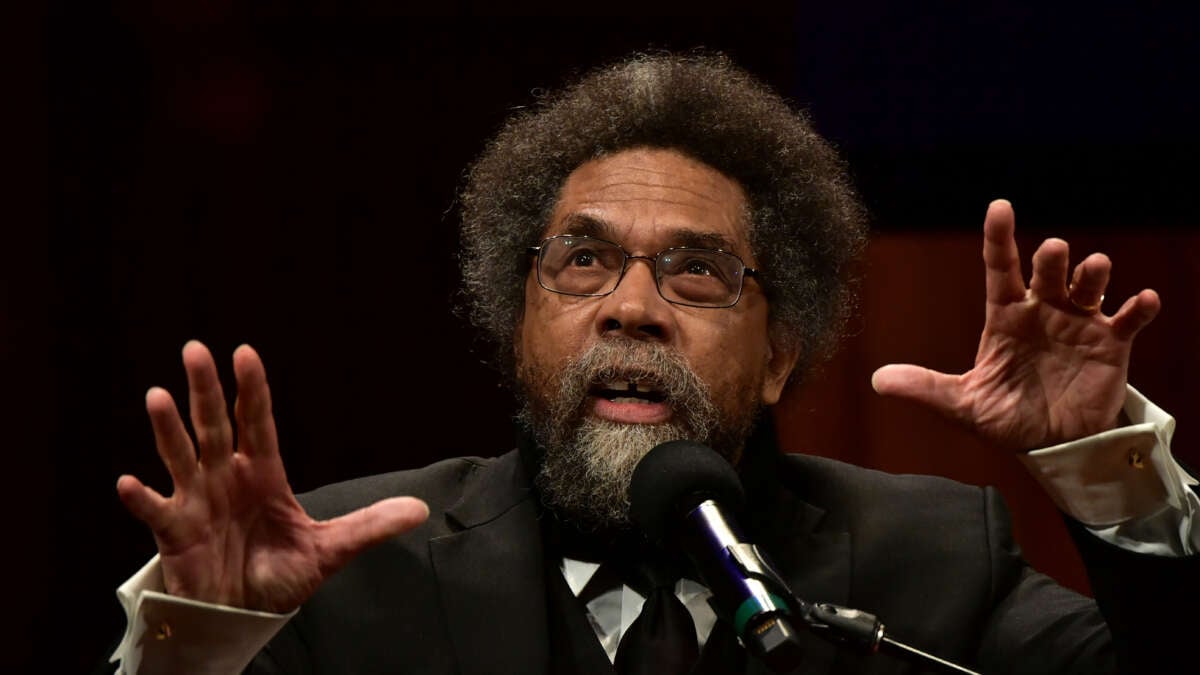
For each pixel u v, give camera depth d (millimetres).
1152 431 5516
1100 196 12156
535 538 6574
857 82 12328
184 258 12797
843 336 8523
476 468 7238
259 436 5039
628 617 6430
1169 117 12039
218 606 4977
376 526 5137
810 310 7523
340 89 12773
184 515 4961
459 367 12797
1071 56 12203
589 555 6531
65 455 12766
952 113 12320
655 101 7133
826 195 7797
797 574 6609
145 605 4906
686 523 5086
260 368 4977
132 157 12758
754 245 7094
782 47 12383
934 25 12320
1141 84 12102
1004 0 12273
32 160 12578
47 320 12688
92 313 12766
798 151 7594
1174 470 5609
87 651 12727
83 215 12727
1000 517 7070
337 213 12812
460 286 12742
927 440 12477
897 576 6688
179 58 12773
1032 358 5660
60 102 12656
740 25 12398
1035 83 12227
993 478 12461
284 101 12781
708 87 7410
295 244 12805
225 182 12781
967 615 6590
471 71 12695
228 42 12750
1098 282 5438
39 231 12617
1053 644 6438
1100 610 5793
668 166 6930
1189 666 5508
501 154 7953
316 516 6770
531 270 7020
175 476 4957
